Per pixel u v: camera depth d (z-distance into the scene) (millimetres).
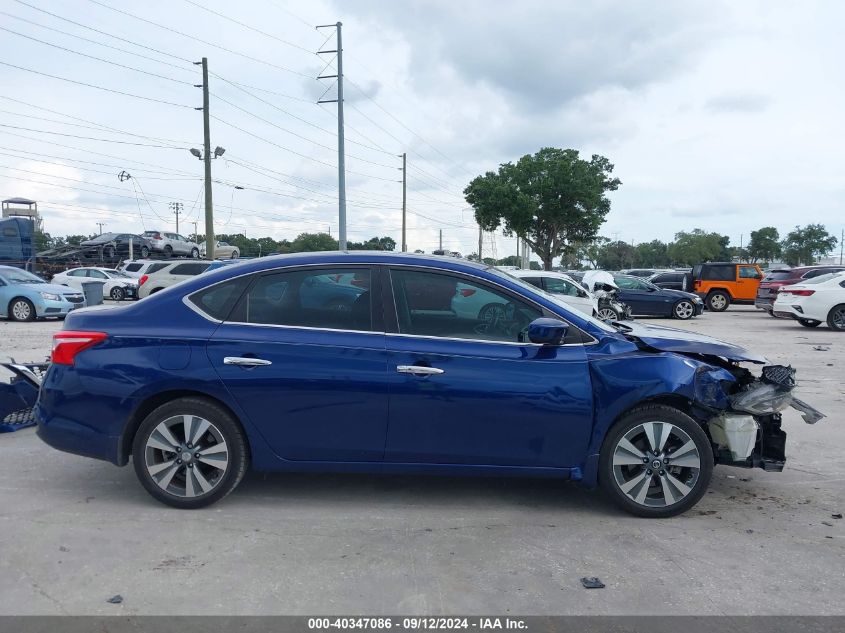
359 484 4855
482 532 4043
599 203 42219
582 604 3211
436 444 4176
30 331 14758
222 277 4383
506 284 4344
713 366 4375
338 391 4133
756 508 4512
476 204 42156
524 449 4199
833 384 9070
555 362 4184
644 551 3803
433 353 4148
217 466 4246
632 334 4617
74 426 4258
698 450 4211
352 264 4363
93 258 36312
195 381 4156
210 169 35000
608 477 4246
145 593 3264
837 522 4277
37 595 3238
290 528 4051
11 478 4883
